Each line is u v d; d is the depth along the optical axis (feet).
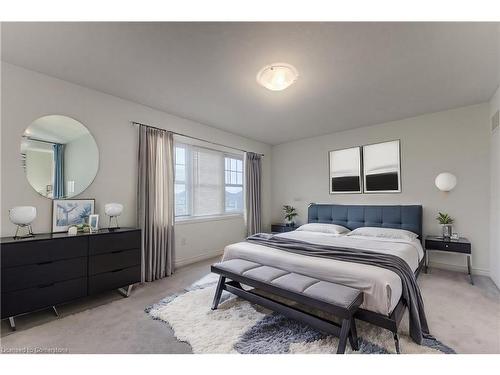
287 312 6.29
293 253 8.24
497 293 8.64
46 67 7.64
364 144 13.96
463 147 11.03
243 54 6.85
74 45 6.49
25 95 7.70
